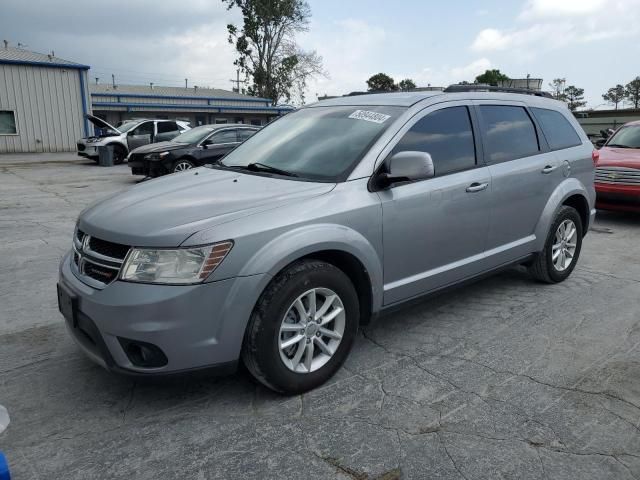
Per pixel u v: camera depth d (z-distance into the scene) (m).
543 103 5.28
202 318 2.85
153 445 2.81
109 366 2.93
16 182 14.77
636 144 9.18
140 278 2.83
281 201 3.22
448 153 4.10
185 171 4.39
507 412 3.10
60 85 27.14
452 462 2.66
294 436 2.88
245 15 51.53
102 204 3.53
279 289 3.02
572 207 5.46
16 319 4.54
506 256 4.65
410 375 3.54
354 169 3.55
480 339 4.11
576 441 2.83
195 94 46.16
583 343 4.04
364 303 3.64
